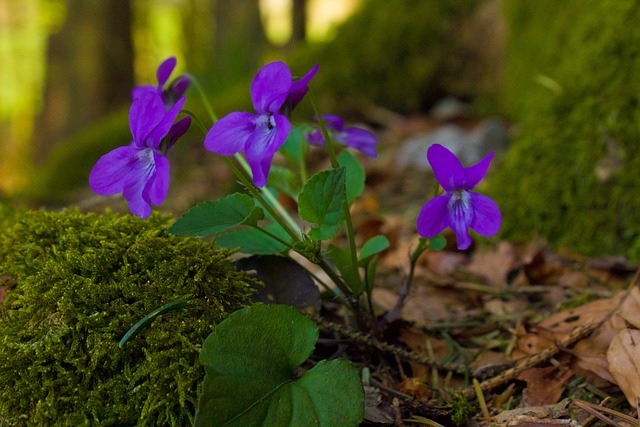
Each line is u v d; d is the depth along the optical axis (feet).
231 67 2.89
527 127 1.26
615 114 1.08
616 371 0.75
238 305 0.74
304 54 2.14
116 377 0.70
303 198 0.70
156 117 0.68
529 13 1.69
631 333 0.77
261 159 0.66
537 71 1.58
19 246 0.78
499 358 0.85
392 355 0.84
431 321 0.93
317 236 0.72
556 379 0.79
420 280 1.02
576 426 0.71
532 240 1.10
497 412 0.76
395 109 2.08
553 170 1.11
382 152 1.78
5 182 4.58
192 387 0.69
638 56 1.08
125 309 0.71
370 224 1.12
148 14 3.97
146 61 4.09
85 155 2.10
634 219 1.03
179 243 0.76
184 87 0.85
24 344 0.70
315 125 0.85
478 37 2.00
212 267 0.75
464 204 0.71
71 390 0.69
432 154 0.69
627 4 1.12
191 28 3.96
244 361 0.68
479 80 2.01
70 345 0.70
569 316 0.86
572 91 1.14
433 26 2.02
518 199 1.14
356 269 0.78
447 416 0.75
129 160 0.69
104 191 0.69
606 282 0.98
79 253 0.74
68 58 3.17
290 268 0.80
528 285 1.00
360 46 2.06
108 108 3.20
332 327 0.80
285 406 0.68
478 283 1.02
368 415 0.74
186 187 1.78
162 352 0.70
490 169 1.49
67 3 3.16
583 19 1.30
